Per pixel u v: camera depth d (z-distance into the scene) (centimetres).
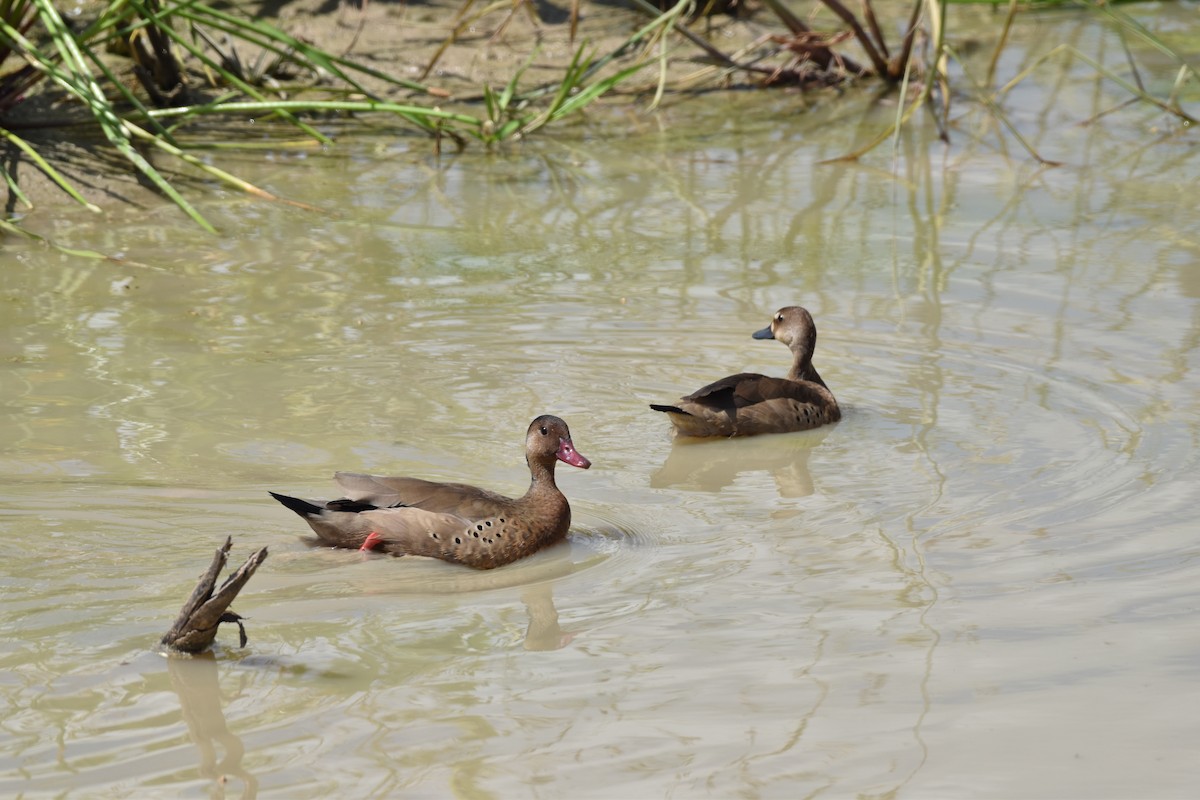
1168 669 973
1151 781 842
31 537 1180
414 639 1035
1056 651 1000
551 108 2489
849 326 1747
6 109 2309
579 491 1342
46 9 2177
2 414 1430
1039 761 864
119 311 1742
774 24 3194
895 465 1380
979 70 3009
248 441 1390
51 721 907
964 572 1137
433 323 1728
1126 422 1454
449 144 2527
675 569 1162
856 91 2911
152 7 2398
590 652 1013
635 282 1892
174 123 2433
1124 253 2002
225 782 842
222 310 1755
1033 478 1330
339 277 1884
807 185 2350
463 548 1177
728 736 895
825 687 955
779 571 1151
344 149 2469
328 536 1187
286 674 975
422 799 827
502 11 3083
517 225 2122
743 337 1711
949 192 2316
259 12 2944
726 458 1423
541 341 1686
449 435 1427
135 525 1210
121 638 1020
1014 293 1850
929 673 973
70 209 2116
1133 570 1133
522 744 886
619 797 830
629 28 3073
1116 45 3188
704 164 2462
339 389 1529
